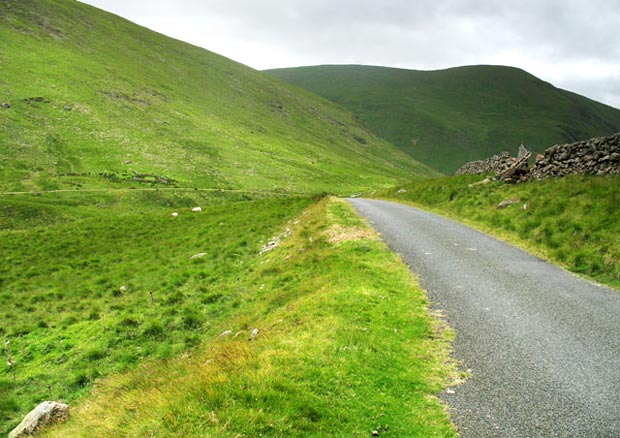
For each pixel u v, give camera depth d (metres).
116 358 16.20
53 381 15.30
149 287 23.95
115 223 44.31
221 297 20.16
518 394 8.58
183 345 16.20
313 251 21.45
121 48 186.38
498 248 20.94
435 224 28.11
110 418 8.43
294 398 7.93
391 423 7.70
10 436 10.62
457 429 7.54
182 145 124.94
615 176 22.95
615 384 8.85
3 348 18.53
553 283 15.44
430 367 9.80
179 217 46.44
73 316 21.22
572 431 7.39
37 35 153.88
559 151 29.33
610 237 17.42
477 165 48.94
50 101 115.31
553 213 22.19
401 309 13.12
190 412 7.31
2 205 61.25
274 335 11.45
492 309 13.15
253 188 108.25
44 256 33.78
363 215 32.47
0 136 92.00
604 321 12.04
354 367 9.39
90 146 102.88
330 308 12.88
